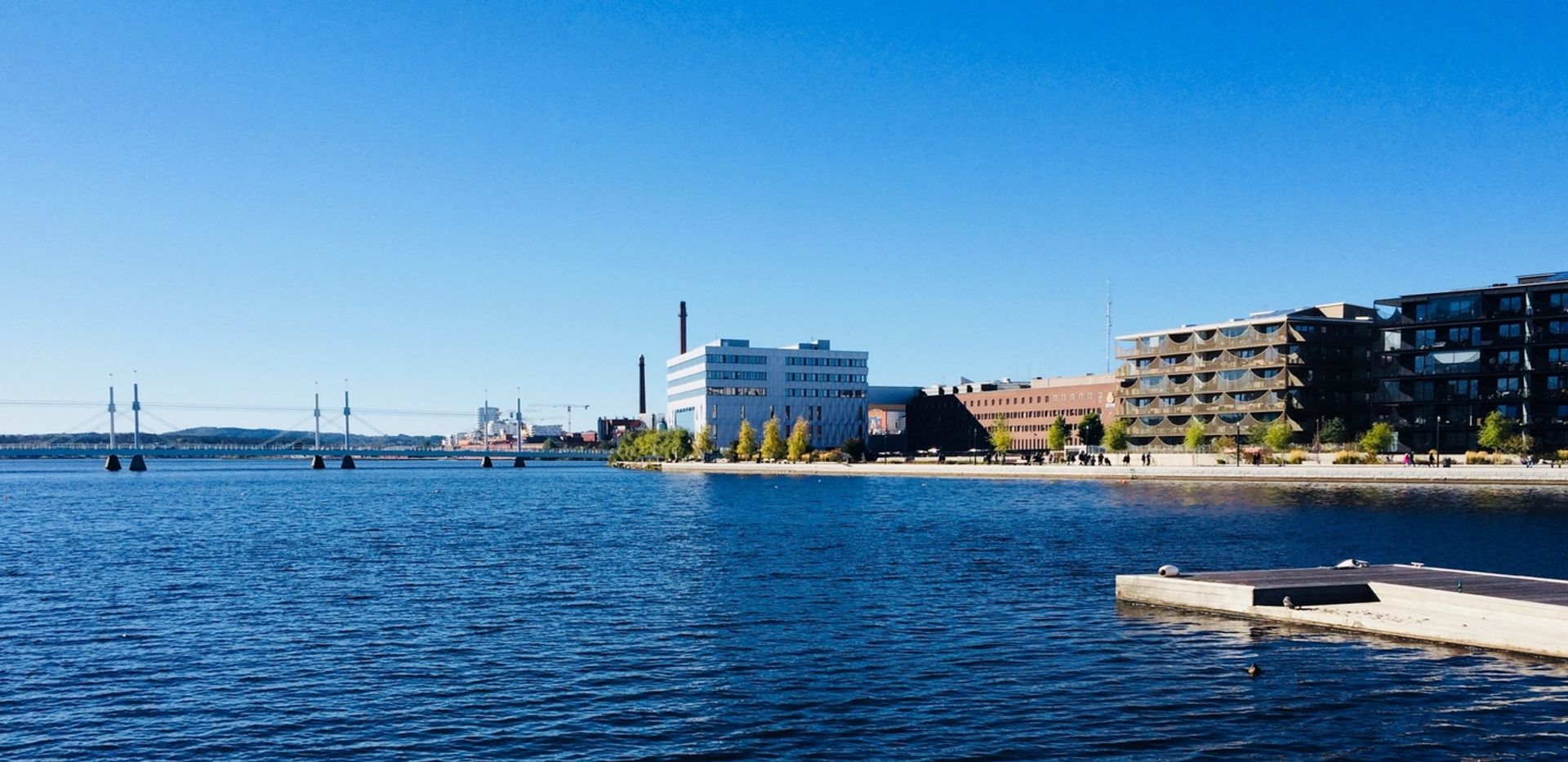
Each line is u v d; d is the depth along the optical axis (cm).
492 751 3428
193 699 4012
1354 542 8438
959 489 17612
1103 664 4378
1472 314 17338
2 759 3378
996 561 7462
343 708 3881
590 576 6956
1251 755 3350
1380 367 18612
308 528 11131
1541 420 16600
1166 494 14838
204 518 13012
